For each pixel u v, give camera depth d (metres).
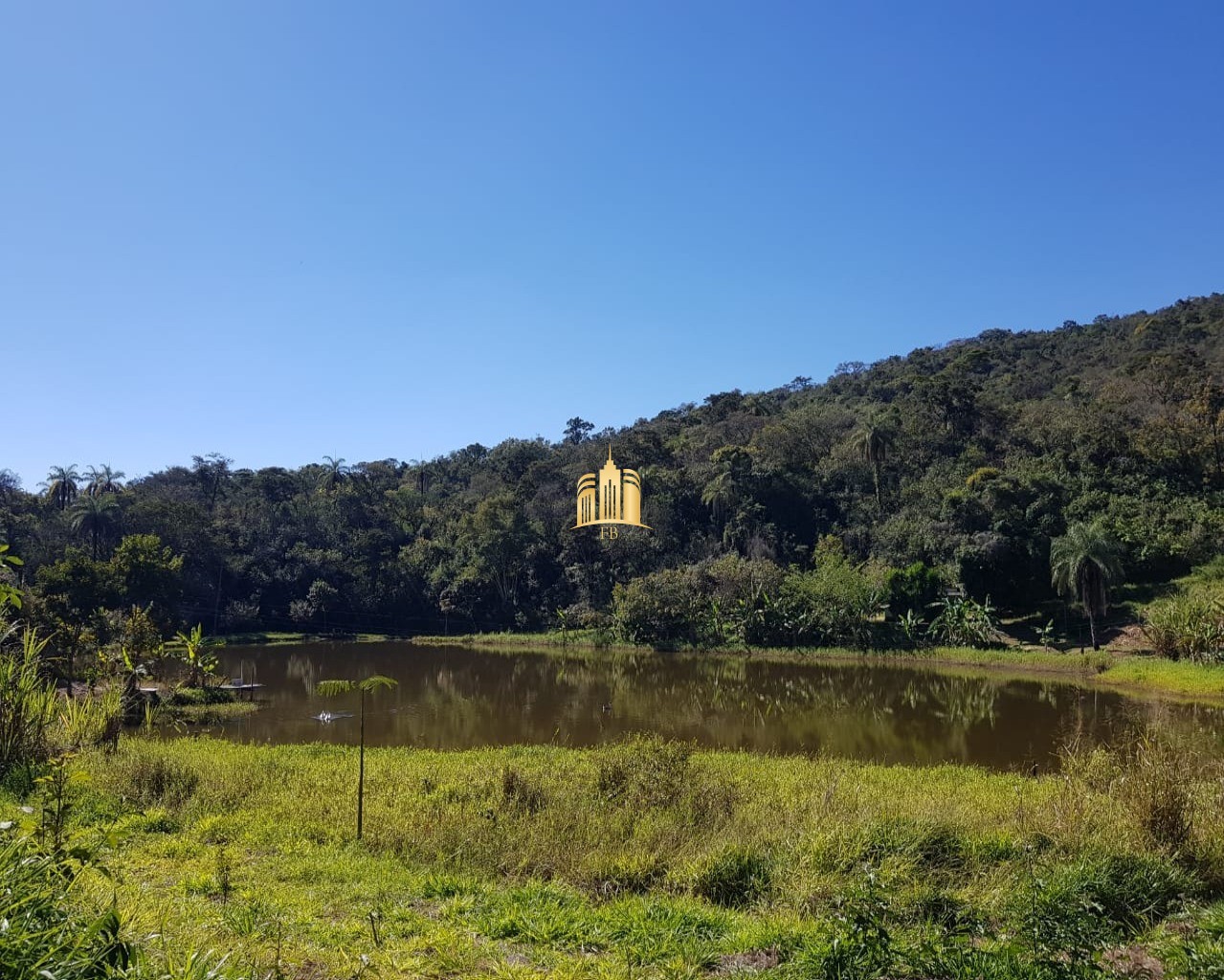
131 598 46.66
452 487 95.62
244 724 25.81
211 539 64.69
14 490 66.88
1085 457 59.25
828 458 73.44
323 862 9.05
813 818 10.34
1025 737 23.06
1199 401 58.88
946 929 6.67
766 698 32.41
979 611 46.22
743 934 6.88
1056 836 9.18
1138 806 9.10
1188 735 21.97
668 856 9.42
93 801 11.31
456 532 75.62
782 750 21.52
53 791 7.07
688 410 107.12
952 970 5.88
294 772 15.10
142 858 9.00
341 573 69.75
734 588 55.09
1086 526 43.28
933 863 8.76
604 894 8.38
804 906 7.76
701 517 71.25
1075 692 32.44
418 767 16.30
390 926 6.95
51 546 58.50
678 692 34.34
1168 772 9.55
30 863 4.82
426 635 68.38
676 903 7.76
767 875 8.70
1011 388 82.25
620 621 57.28
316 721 26.58
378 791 13.24
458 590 67.88
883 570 53.50
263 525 72.94
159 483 80.94
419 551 72.75
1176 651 36.59
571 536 68.62
